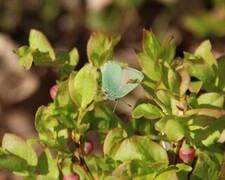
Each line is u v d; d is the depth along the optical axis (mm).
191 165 406
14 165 411
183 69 391
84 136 416
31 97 882
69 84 401
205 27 880
